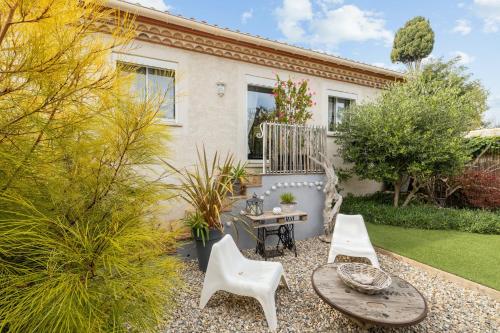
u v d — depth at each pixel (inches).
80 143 57.3
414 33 782.5
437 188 375.9
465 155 305.0
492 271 169.3
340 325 118.0
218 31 237.5
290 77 295.1
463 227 266.8
